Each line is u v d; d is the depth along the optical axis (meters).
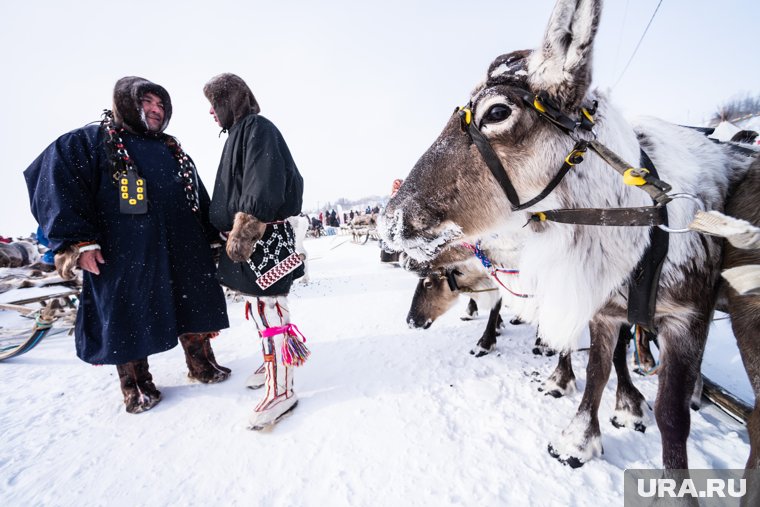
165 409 2.38
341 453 1.89
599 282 1.53
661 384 1.59
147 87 2.24
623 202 1.44
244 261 2.01
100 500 1.62
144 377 2.46
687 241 1.40
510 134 1.38
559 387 2.43
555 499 1.54
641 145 1.56
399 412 2.25
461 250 2.42
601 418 2.18
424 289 3.45
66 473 1.80
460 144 1.51
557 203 1.47
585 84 1.27
